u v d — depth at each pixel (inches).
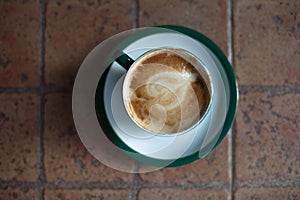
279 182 23.3
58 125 23.0
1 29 23.0
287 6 23.3
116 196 23.1
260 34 23.3
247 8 23.2
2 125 22.9
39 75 23.0
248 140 23.2
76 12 23.1
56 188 23.0
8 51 23.0
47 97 23.0
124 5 23.2
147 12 23.2
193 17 23.2
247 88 23.3
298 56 23.2
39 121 23.0
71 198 23.1
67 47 23.0
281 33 23.2
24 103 23.0
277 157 23.3
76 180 23.0
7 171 22.9
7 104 23.0
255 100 23.3
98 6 23.1
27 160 23.0
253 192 23.3
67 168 23.0
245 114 23.2
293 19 23.3
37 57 23.0
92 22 23.1
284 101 23.2
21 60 23.0
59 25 23.1
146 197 23.1
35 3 23.1
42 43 23.0
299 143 23.3
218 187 23.2
